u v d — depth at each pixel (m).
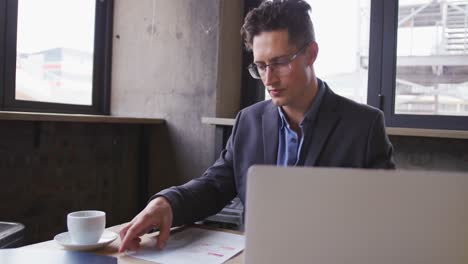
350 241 0.48
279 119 1.25
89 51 2.88
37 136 2.30
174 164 2.76
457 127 2.18
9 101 2.33
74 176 2.54
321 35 2.51
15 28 2.35
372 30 2.37
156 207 0.99
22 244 1.14
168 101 2.77
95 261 0.75
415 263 0.46
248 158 1.26
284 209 0.49
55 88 2.65
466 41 2.17
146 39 2.85
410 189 0.46
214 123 2.46
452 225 0.45
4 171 2.15
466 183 0.45
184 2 2.71
